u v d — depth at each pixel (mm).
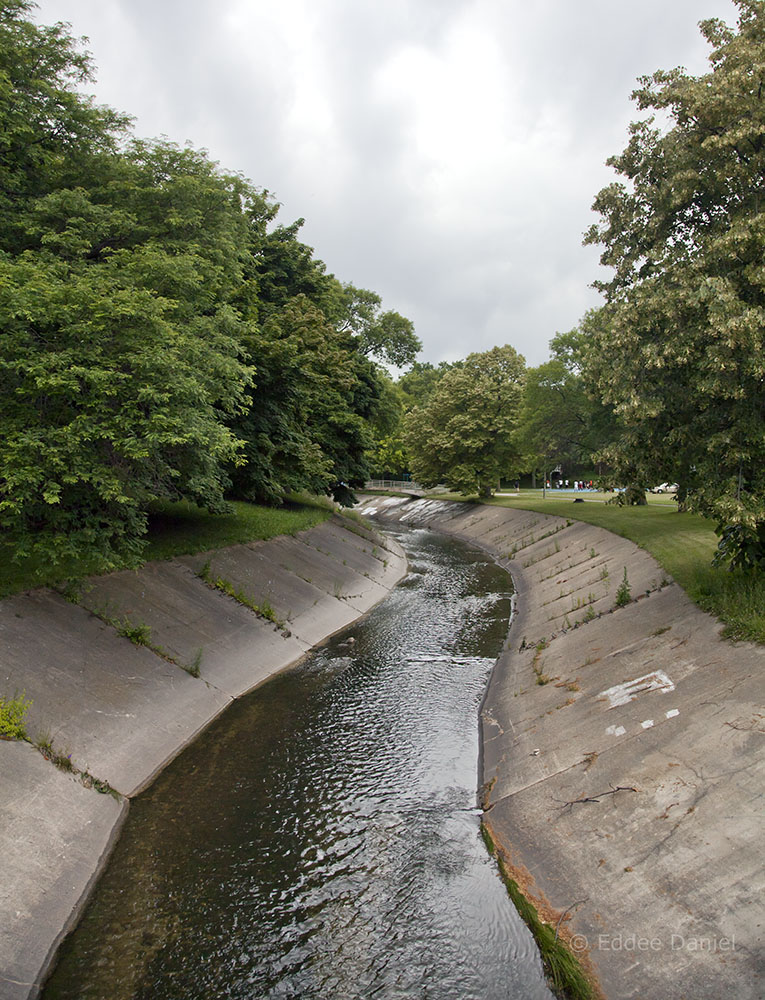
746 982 5039
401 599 22969
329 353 29938
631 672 11070
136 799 8820
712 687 9195
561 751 9461
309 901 6883
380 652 16234
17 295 8953
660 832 6980
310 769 9906
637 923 6020
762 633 9828
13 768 7711
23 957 5758
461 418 49875
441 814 8703
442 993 5676
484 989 5707
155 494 13359
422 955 6133
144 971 5895
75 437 9281
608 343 12523
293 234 32062
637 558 19672
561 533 30797
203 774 9656
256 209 30484
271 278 30000
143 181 14867
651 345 11047
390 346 52562
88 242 11438
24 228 12250
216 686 12719
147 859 7520
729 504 10195
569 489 68625
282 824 8352
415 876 7324
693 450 11695
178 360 10586
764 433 10203
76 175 13984
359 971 5938
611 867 6816
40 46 12992
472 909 6750
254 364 21078
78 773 8445
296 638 16562
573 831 7621
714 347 9992
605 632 13961
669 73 12070
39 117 13148
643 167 12766
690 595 13250
